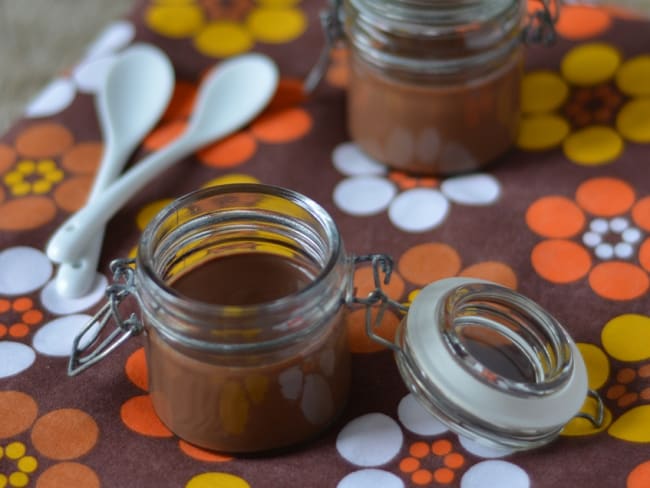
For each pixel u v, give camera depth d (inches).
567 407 14.1
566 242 17.0
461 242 17.1
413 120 17.4
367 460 14.6
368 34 17.0
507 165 18.3
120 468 14.5
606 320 16.1
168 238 14.4
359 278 16.6
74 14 23.2
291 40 20.3
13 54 22.3
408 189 17.9
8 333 16.0
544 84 19.2
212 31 20.3
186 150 18.4
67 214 17.6
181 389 14.0
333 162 18.4
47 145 18.5
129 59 19.5
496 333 15.0
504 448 14.4
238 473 14.4
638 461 14.3
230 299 14.5
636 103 18.7
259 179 18.1
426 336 14.4
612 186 17.7
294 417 14.3
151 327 13.9
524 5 17.5
